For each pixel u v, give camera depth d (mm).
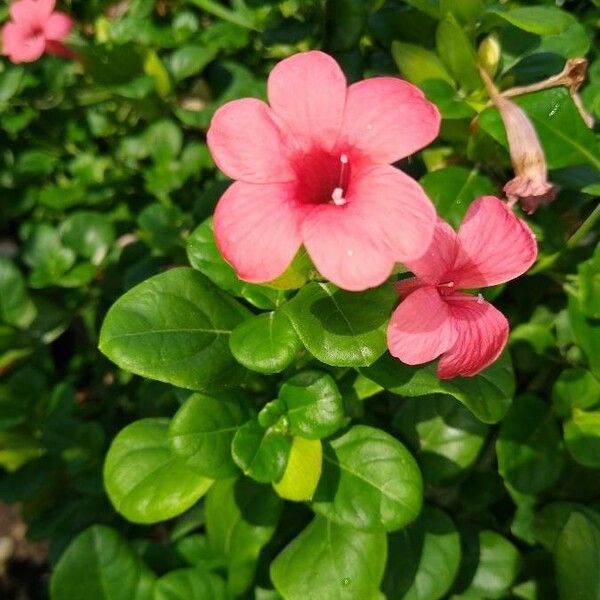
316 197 137
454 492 200
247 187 131
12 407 236
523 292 196
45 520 249
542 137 160
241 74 232
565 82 160
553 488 190
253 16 225
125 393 264
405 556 181
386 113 130
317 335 139
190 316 156
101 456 234
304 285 148
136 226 269
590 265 172
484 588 192
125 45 225
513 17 156
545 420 181
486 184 174
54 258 252
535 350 186
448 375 136
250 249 127
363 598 164
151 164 265
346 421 170
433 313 130
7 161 281
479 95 175
